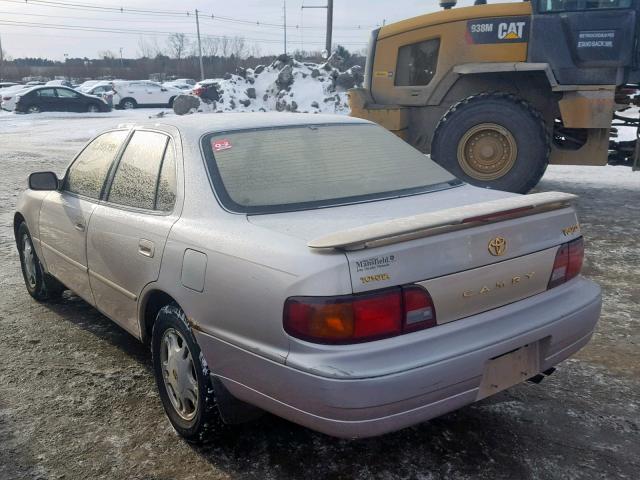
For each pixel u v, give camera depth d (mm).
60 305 5262
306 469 3010
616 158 8898
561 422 3354
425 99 9195
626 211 8273
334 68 23406
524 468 2979
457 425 3342
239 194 3109
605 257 6246
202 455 3137
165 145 3547
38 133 21406
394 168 3588
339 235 2482
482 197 3340
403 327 2494
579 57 8133
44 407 3611
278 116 3842
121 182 3830
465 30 8688
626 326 4574
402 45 9227
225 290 2762
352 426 2424
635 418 3381
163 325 3264
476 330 2658
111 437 3307
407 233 2459
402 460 3062
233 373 2795
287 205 3088
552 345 2916
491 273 2729
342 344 2424
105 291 3895
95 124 24656
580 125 8094
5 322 4883
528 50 8375
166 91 36219
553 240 3004
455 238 2621
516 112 8023
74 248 4242
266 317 2580
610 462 3012
